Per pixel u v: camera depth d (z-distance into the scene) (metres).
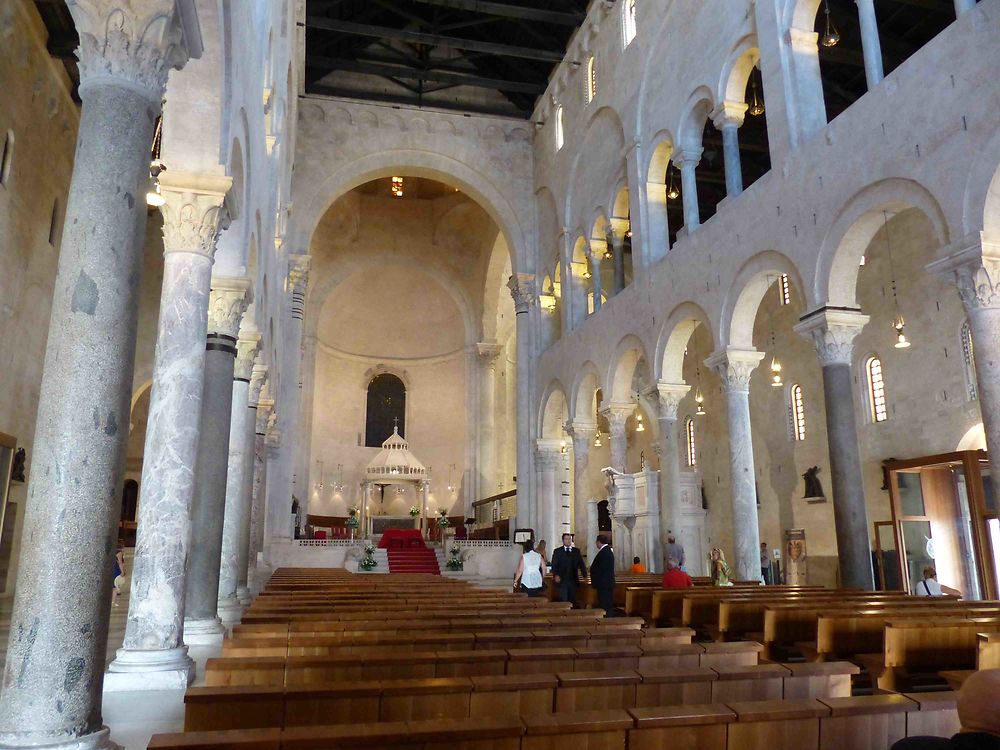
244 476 14.90
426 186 36.72
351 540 26.62
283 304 23.67
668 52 18.98
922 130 10.84
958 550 17.72
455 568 25.95
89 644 4.35
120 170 4.99
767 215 14.44
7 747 4.01
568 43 26.14
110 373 4.67
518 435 28.23
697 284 16.98
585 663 5.21
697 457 29.30
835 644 7.71
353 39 28.36
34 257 16.19
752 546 14.95
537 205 29.45
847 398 12.50
